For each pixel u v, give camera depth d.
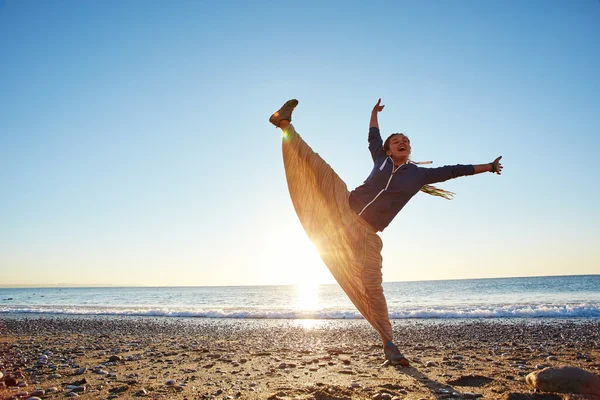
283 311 19.14
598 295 30.62
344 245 4.19
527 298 29.89
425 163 4.21
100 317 19.05
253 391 3.45
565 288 43.25
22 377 4.46
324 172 4.24
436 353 6.12
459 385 3.51
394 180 3.99
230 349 7.08
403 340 8.46
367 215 4.05
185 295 55.03
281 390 3.42
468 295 36.66
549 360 5.21
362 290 4.29
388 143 4.18
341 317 16.58
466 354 5.95
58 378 4.36
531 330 9.79
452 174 4.02
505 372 4.16
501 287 49.75
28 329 13.07
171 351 6.87
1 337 10.53
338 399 3.03
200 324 14.34
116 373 4.67
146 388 3.72
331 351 6.27
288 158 4.32
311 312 18.03
